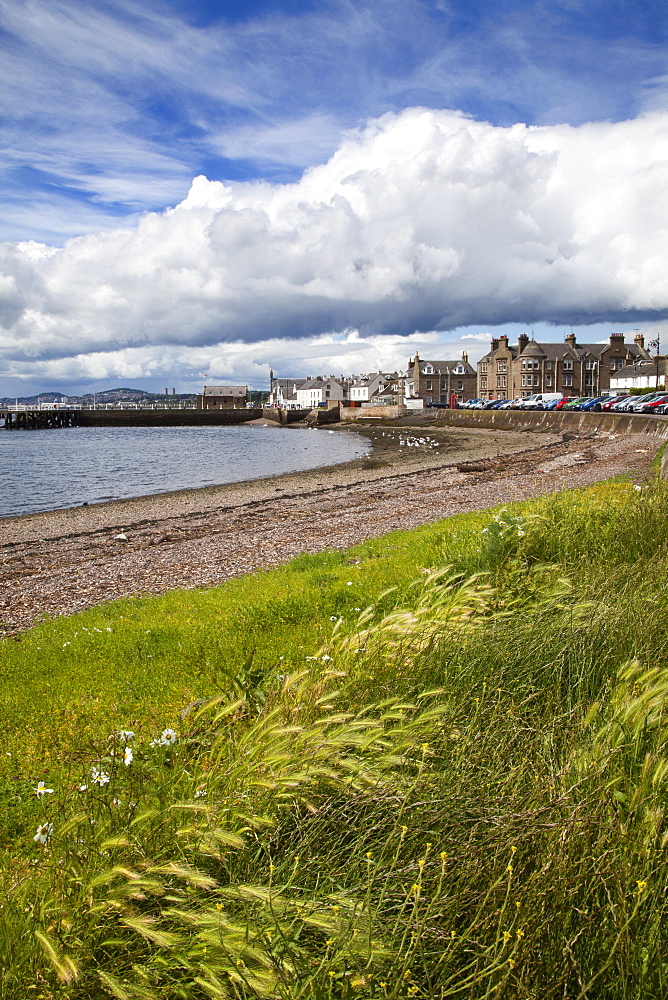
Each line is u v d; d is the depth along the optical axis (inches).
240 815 114.3
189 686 253.8
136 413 5698.8
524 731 139.3
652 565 264.5
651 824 101.7
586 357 4050.2
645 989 85.5
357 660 194.4
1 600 533.6
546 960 89.3
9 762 199.8
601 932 92.5
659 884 93.4
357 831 113.7
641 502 386.0
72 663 305.7
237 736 177.9
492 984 86.0
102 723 225.5
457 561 344.8
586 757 119.4
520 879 99.0
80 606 489.7
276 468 1829.5
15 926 99.3
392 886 99.1
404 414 4613.7
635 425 1889.8
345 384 6747.1
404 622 211.0
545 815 105.9
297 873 106.3
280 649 281.9
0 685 282.5
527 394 4003.4
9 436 4001.0
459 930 95.3
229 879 108.1
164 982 92.9
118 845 108.8
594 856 98.5
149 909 101.0
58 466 1980.8
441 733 140.0
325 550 608.7
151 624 359.3
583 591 232.1
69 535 874.8
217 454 2393.0
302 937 96.7
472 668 178.2
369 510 875.4
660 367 3412.9
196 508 1075.3
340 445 2714.1
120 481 1593.3
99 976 90.4
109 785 142.3
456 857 101.9
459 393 5054.1
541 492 882.8
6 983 89.3
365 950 86.8
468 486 1067.9
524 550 330.3
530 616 212.7
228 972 86.9
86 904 99.5
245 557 626.2
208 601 411.5
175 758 160.2
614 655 179.0
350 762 124.0
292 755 128.9
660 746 120.6
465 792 117.1
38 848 146.6
